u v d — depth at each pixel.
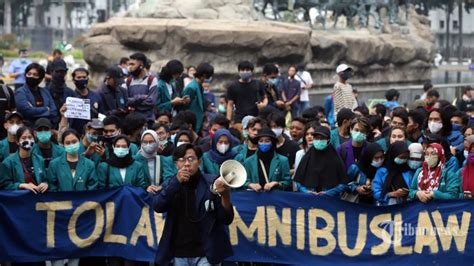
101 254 14.54
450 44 117.81
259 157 14.85
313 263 14.54
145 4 35.31
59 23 126.44
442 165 14.45
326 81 38.56
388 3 44.00
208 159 15.09
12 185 14.56
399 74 44.16
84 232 14.50
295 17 41.34
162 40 33.50
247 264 15.05
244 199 14.61
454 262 14.29
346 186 14.64
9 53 71.81
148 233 14.44
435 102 21.56
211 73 21.14
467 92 26.47
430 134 15.69
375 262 14.43
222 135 15.08
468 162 14.52
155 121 19.22
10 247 14.34
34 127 15.66
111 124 15.80
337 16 41.56
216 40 33.19
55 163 14.70
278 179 14.85
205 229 12.62
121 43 34.06
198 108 21.16
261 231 14.60
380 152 14.69
